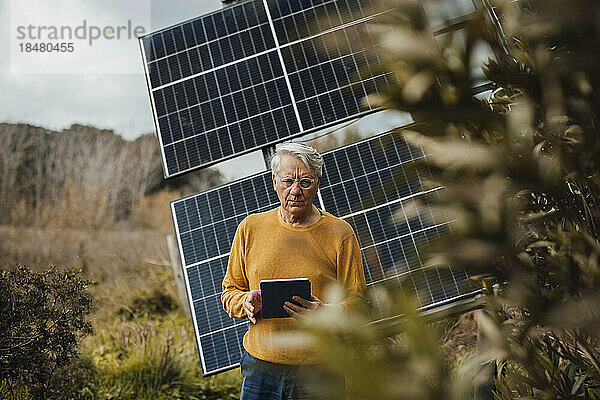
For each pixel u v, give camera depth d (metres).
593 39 0.63
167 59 5.53
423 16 0.66
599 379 1.11
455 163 0.70
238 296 3.62
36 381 5.61
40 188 18.78
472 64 0.68
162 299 12.17
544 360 1.31
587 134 0.75
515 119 0.73
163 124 5.31
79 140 20.12
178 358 7.29
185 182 19.81
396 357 0.53
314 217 3.64
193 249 4.89
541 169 0.74
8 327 5.33
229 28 5.48
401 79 0.69
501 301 0.81
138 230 18.12
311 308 3.18
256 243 3.65
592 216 0.94
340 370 0.51
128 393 6.51
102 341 8.72
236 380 7.31
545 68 0.74
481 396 1.76
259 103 5.14
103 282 13.52
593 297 0.68
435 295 3.09
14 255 15.14
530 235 1.06
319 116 4.91
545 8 0.65
